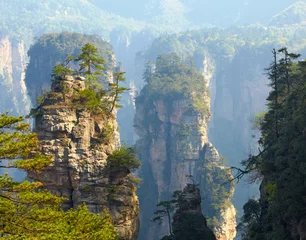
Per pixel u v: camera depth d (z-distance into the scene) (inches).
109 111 3951.8
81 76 4195.4
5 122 1732.3
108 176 3614.7
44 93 3855.8
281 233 3117.6
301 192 2891.2
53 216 1779.0
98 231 1846.7
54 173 3558.1
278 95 4279.0
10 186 1733.5
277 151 3543.3
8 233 1705.2
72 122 3627.0
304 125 3302.2
